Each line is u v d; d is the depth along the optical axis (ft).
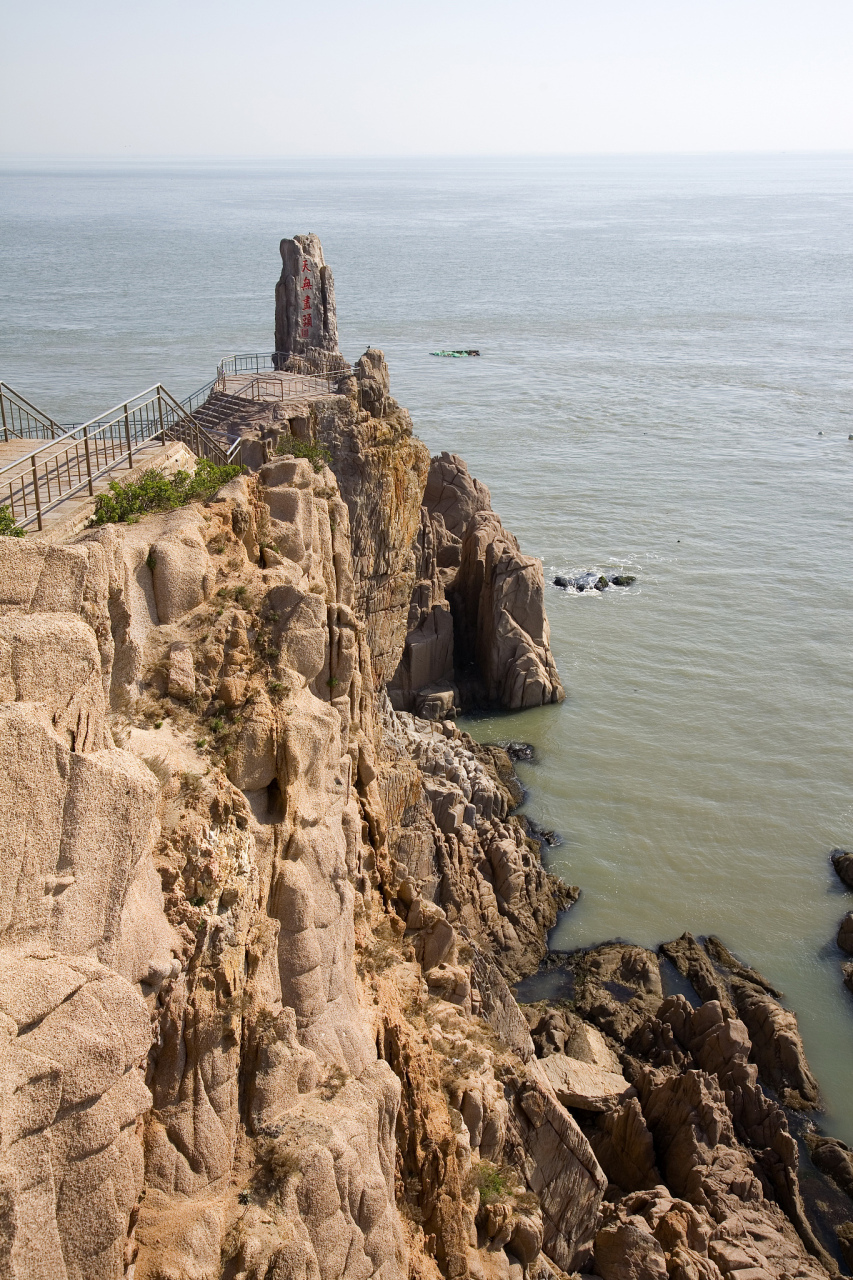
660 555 309.42
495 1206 83.10
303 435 167.12
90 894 51.06
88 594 61.93
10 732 46.80
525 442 421.18
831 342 654.12
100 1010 47.91
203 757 68.59
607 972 153.17
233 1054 61.98
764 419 468.34
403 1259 68.28
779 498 363.15
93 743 56.03
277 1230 58.34
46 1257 45.44
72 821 49.88
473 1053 92.07
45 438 126.00
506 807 186.80
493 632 225.35
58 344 524.11
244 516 86.89
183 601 75.25
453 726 203.51
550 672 228.63
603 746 212.43
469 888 155.02
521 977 153.69
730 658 248.32
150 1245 54.90
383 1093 68.69
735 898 171.53
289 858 71.77
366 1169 64.34
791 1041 137.59
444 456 252.83
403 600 188.24
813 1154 125.80
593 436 433.89
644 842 184.14
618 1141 120.06
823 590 287.89
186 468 107.76
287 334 221.25
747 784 200.85
